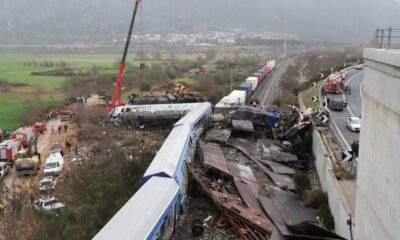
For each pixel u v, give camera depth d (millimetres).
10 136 49781
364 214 17656
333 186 24938
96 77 106812
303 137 40031
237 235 23812
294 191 30656
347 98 55500
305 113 45719
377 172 15844
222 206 25484
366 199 17406
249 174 33125
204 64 150375
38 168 39875
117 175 32406
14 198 28828
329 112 44781
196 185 29797
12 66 169125
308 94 62688
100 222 25000
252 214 24531
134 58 197750
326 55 146125
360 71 82188
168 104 57719
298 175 31188
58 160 39094
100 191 29109
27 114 66000
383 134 15172
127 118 54719
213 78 90562
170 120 54625
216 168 31516
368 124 17562
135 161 34250
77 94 86625
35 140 49562
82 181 32719
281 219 24531
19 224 24922
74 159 41688
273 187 30344
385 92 15008
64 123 61594
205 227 25062
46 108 72750
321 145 32156
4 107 76375
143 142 44562
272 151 39250
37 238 22719
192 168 31562
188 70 125375
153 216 20031
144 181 25562
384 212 14828
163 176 25266
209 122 49656
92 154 40375
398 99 13547
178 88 77312
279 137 44688
